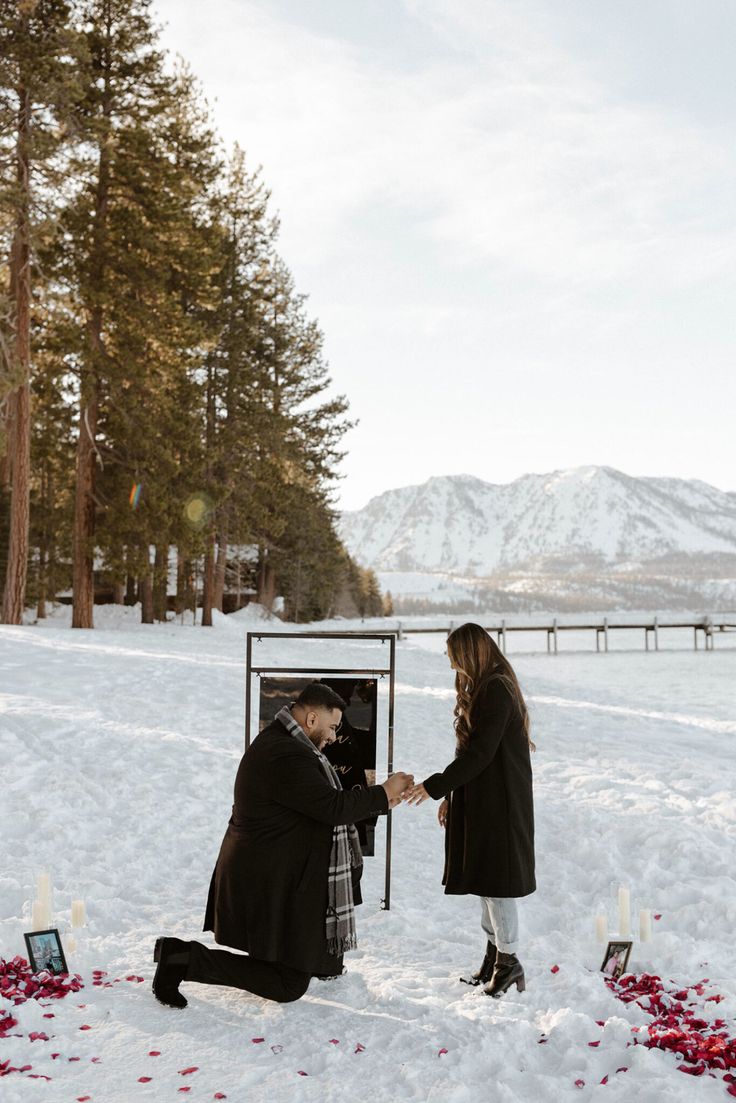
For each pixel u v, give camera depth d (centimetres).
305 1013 437
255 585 6556
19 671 1639
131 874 682
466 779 452
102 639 2630
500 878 452
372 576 11244
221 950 448
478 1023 416
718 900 602
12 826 771
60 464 3678
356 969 507
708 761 1173
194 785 927
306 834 453
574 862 730
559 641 9031
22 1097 349
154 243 3012
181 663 1955
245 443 4581
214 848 759
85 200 2931
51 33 2742
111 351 3125
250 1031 416
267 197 5066
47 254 2931
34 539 4669
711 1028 408
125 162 3016
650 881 673
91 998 453
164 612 4731
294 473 5234
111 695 1437
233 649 2723
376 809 457
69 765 953
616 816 823
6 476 3022
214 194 4425
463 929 578
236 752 1088
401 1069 372
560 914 611
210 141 3438
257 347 5400
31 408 3098
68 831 762
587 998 447
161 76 3153
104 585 5553
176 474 3375
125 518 3184
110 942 528
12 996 436
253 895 446
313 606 6950
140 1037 407
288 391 5644
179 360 3362
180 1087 360
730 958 519
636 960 516
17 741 1015
